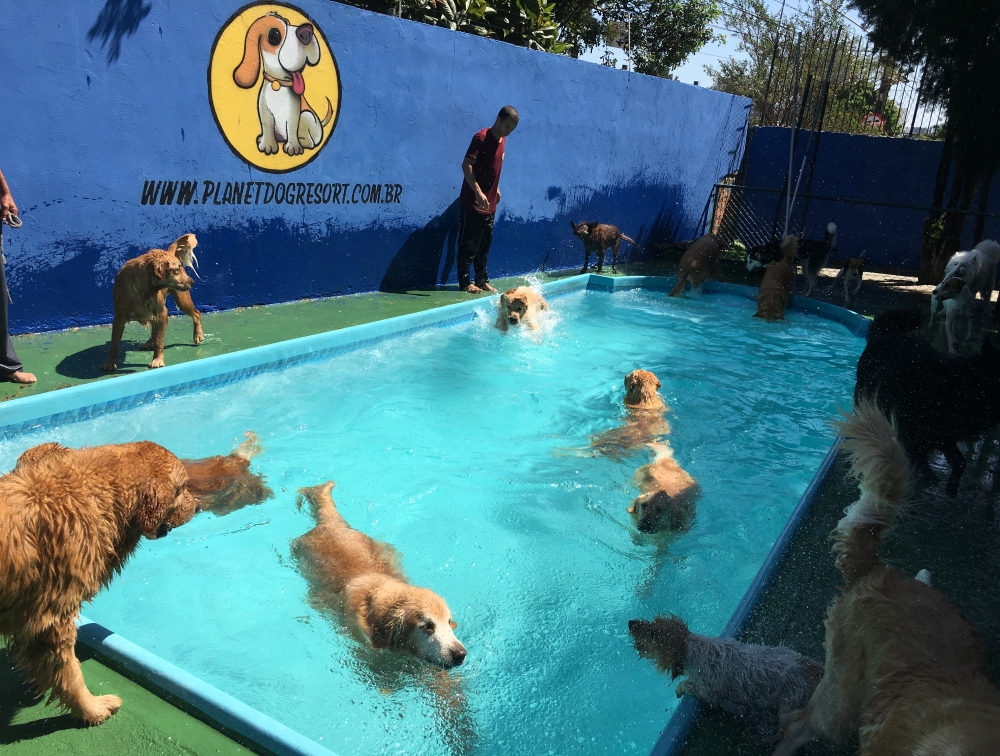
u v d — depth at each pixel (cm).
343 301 880
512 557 410
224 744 244
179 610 344
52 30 603
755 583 349
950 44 1094
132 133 670
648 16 2166
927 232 1303
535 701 305
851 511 274
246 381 629
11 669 271
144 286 555
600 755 277
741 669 272
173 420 542
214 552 389
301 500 441
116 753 237
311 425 557
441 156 989
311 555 376
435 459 520
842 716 243
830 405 686
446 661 305
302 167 818
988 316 1003
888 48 1202
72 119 629
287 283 841
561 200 1227
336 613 340
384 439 545
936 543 414
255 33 738
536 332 856
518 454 539
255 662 314
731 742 258
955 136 1150
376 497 461
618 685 317
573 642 344
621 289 1192
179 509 284
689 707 271
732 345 888
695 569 408
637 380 630
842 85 1897
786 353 860
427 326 828
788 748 252
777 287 1058
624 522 450
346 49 829
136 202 686
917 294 1216
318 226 855
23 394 509
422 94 935
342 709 293
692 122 1495
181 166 711
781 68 2188
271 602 353
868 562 265
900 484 268
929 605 242
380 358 729
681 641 282
